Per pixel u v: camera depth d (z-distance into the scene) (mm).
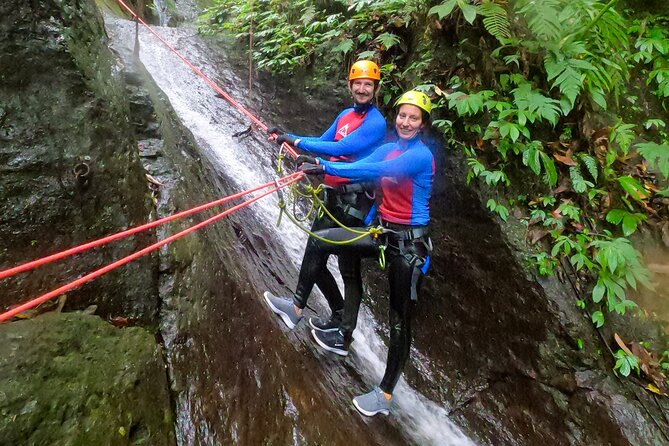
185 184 2693
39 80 1743
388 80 3951
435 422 3045
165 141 2834
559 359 3006
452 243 3572
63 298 1696
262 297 2764
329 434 2182
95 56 2088
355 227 2650
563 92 3127
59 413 1333
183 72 5160
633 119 3768
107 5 7441
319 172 2312
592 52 3494
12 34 1663
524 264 3209
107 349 1609
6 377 1269
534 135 3496
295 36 4953
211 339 2086
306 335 2947
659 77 3848
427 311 3611
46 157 1731
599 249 3172
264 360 2252
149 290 2008
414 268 2467
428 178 2477
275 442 1954
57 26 1820
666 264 3330
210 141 4230
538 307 3111
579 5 3254
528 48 3389
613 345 3025
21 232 1645
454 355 3361
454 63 3631
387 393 2645
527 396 3039
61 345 1465
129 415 1537
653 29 3945
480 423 3039
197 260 2291
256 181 4168
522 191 3420
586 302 3117
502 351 3197
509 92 3455
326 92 4621
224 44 5922
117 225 1963
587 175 3447
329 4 4879
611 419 2797
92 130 1912
